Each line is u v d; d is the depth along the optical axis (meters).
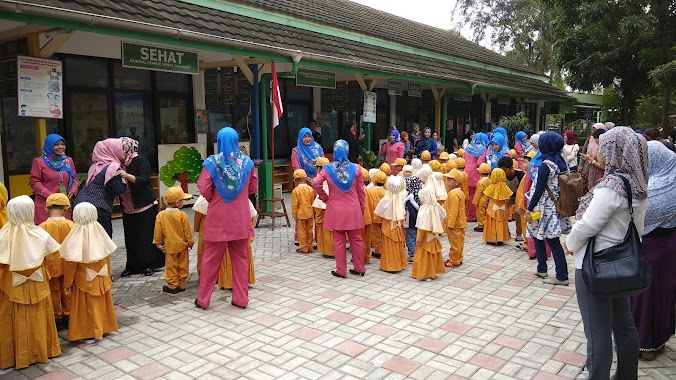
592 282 3.18
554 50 21.05
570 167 10.20
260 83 10.51
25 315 3.95
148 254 6.44
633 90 20.36
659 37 17.50
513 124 19.27
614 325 3.44
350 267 6.78
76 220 4.31
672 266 3.98
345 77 13.21
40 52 6.50
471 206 10.07
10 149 8.38
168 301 5.50
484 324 4.82
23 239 3.85
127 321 4.94
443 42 20.30
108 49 9.29
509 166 8.12
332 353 4.21
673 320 4.16
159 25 6.95
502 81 18.69
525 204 6.54
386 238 6.49
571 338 4.50
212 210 5.08
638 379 3.76
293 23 11.84
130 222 6.36
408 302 5.43
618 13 18.19
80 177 9.02
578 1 19.11
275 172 13.15
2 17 5.34
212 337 4.55
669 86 15.66
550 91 22.89
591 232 3.24
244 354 4.21
